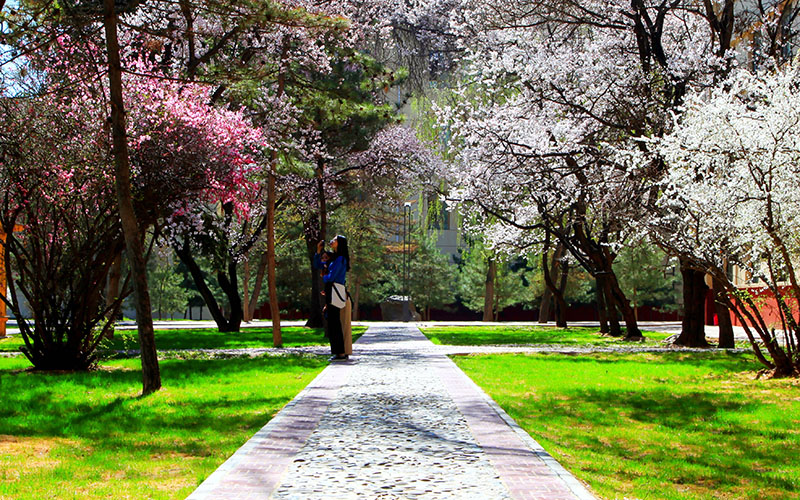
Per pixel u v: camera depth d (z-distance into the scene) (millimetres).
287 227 46594
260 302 62781
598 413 9133
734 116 12422
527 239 28938
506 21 21438
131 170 14422
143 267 11031
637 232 17812
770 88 13289
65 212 14242
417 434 6996
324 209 29297
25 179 13922
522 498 4695
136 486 5145
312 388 10773
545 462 5785
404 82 32594
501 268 58562
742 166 12352
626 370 14656
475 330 35562
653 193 18531
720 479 5887
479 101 23469
